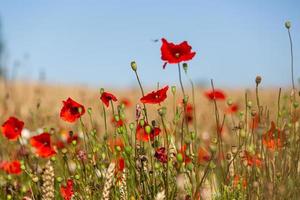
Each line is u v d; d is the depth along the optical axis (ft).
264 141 7.13
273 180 6.70
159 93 6.81
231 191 7.03
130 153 6.81
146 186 6.87
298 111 7.61
